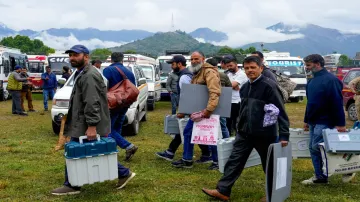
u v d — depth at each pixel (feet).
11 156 26.91
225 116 22.31
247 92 17.30
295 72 77.61
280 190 16.71
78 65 17.79
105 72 23.09
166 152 26.12
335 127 20.24
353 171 20.08
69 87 36.91
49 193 19.03
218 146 19.75
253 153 20.35
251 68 16.89
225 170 18.15
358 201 18.54
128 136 36.50
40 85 96.58
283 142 16.65
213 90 21.98
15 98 52.54
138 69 45.93
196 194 19.20
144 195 18.83
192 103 22.62
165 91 73.36
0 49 81.76
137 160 26.05
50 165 24.50
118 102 22.52
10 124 43.57
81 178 17.35
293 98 79.41
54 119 35.19
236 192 19.57
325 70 20.45
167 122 25.63
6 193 19.06
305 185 21.02
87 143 17.37
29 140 33.60
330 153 19.69
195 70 22.67
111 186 20.16
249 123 17.15
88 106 17.29
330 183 21.34
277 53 86.69
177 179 21.75
